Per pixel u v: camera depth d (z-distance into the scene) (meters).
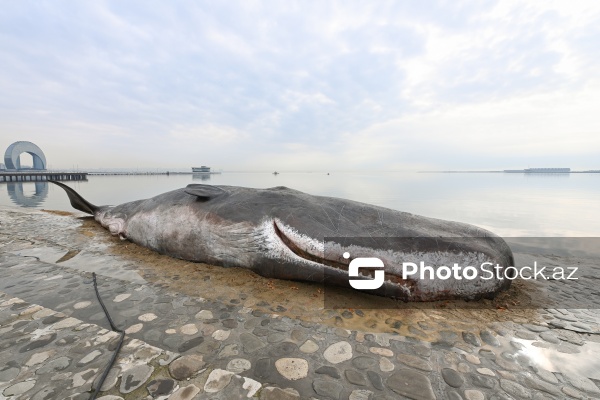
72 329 2.91
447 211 13.30
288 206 4.53
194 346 2.72
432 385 2.32
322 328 3.08
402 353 2.70
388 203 16.05
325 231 4.09
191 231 4.97
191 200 5.29
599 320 3.36
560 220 11.05
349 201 4.69
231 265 4.69
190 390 2.16
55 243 6.13
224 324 3.10
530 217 11.74
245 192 5.16
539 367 2.56
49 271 4.52
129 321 3.13
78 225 7.92
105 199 17.47
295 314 3.36
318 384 2.29
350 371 2.44
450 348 2.79
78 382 2.21
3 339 2.73
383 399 2.17
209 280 4.24
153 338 2.83
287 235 4.22
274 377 2.35
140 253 5.46
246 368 2.44
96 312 3.31
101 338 2.77
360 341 2.86
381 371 2.46
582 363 2.62
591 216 11.92
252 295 3.80
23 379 2.24
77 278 4.27
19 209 10.72
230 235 4.61
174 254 5.21
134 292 3.83
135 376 2.28
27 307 3.34
